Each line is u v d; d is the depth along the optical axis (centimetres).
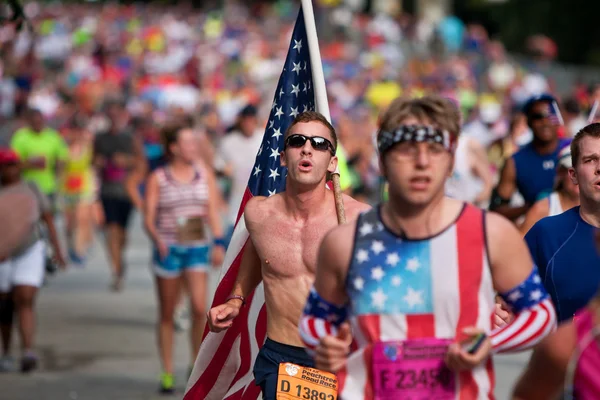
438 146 1048
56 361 2853
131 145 4150
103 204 4081
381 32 13812
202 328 2616
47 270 2798
